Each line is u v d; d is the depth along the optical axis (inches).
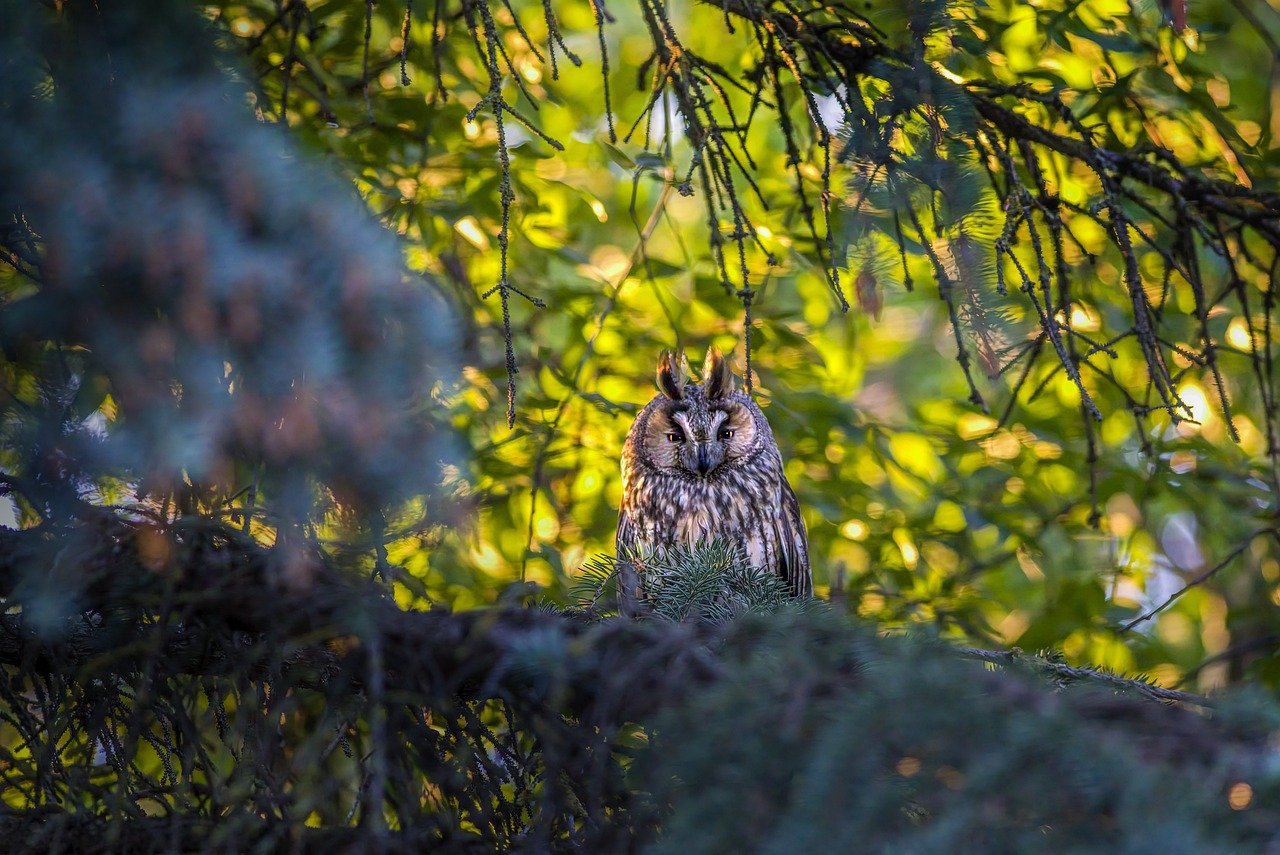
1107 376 317.4
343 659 203.6
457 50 438.9
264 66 301.9
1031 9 400.5
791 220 446.9
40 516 199.9
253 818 189.6
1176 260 366.6
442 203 420.5
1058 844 136.9
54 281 172.9
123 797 192.1
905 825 148.6
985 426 540.7
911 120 275.0
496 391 415.2
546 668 183.9
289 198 179.8
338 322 180.2
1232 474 512.4
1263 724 153.6
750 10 295.9
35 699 224.2
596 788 182.9
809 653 181.6
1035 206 298.5
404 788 198.5
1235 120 429.4
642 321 524.7
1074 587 502.0
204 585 195.0
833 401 506.6
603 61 257.4
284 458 185.2
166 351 175.0
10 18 179.0
